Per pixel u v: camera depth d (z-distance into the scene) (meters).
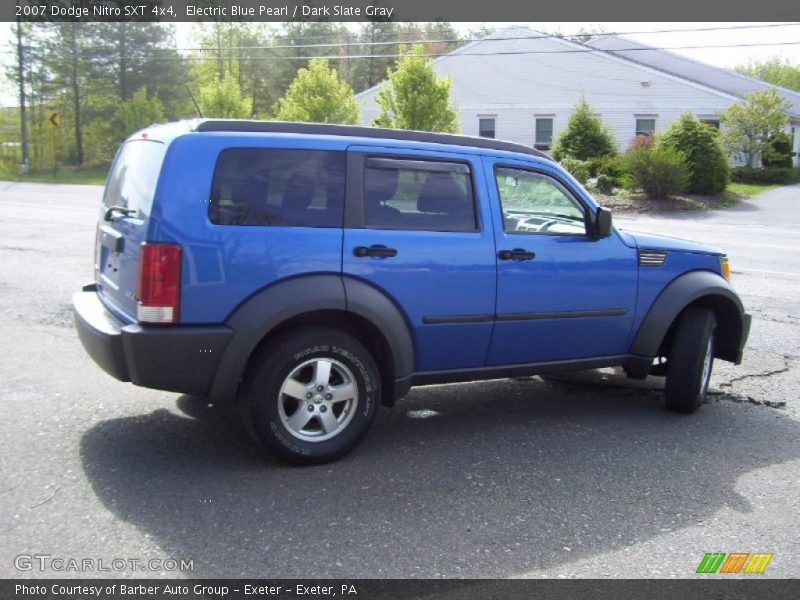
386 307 4.60
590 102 38.28
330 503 4.02
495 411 5.71
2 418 5.11
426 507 4.02
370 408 4.62
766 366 7.08
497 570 3.41
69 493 4.03
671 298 5.65
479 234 4.94
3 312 8.18
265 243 4.27
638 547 3.68
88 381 5.98
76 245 12.95
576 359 5.49
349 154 4.59
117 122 51.28
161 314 4.09
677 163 26.20
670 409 5.83
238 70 53.88
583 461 4.75
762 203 27.69
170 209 4.09
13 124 49.53
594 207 5.44
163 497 4.02
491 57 39.56
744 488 4.41
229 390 4.25
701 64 38.94
